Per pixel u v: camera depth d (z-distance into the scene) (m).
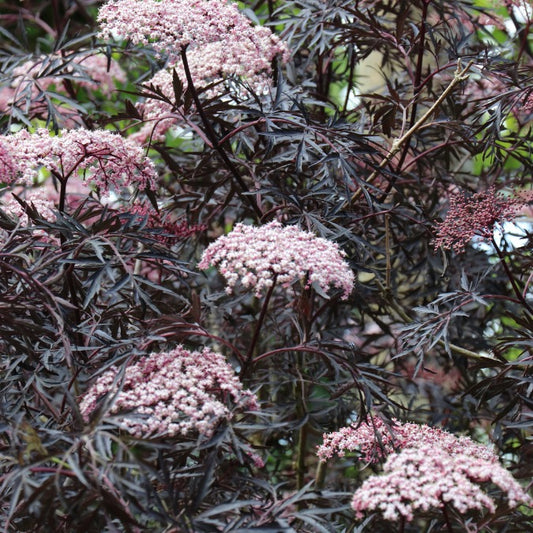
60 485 2.32
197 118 2.78
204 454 2.45
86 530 2.31
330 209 2.63
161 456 2.35
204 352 2.44
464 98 3.05
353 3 2.92
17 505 2.38
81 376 2.49
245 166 2.71
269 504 2.42
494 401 2.90
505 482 2.33
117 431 2.40
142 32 2.52
